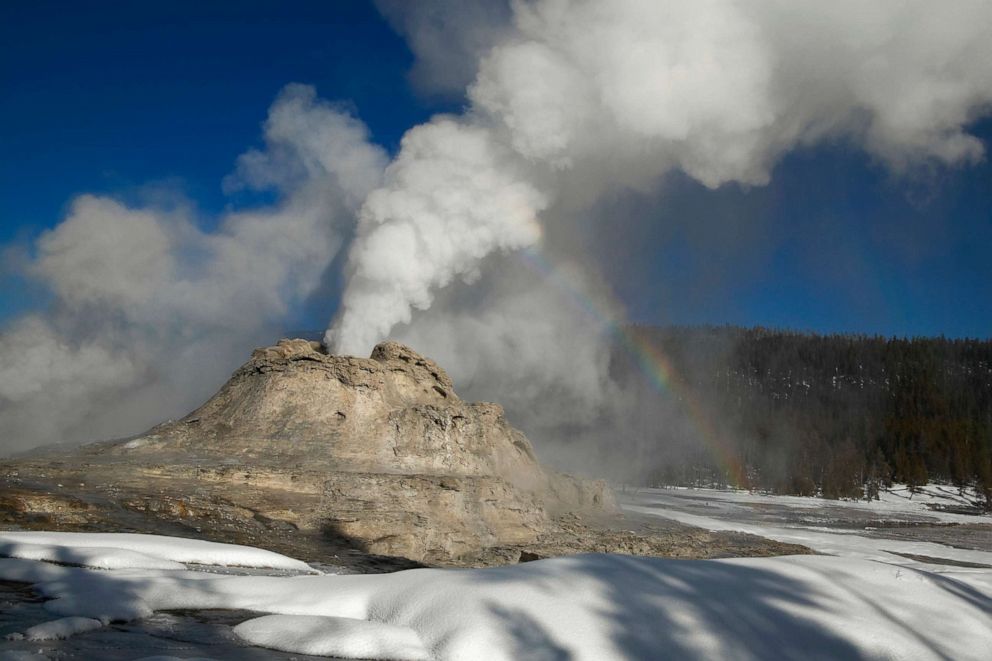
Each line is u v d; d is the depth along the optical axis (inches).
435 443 1110.4
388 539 796.6
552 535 1008.2
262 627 354.9
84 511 707.4
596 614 347.6
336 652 327.9
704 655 323.0
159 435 1073.5
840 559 491.5
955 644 378.9
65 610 365.1
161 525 715.4
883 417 5211.6
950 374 6328.7
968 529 2239.2
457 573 410.9
